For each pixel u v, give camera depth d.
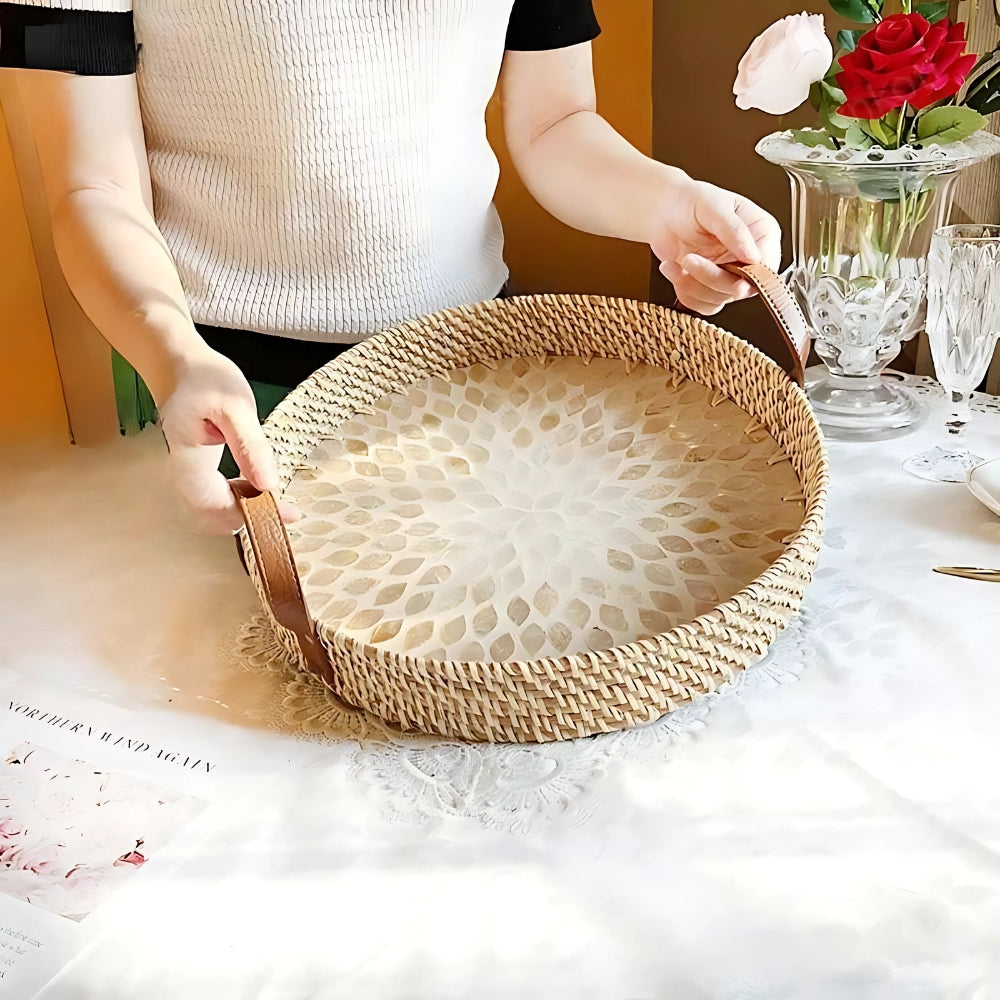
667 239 0.93
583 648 0.66
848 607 0.75
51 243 1.02
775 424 0.81
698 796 0.60
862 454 0.93
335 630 0.67
